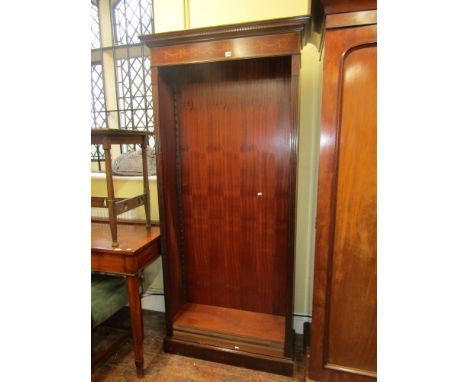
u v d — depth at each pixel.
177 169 1.77
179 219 1.82
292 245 1.39
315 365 1.29
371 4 1.00
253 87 1.60
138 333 1.46
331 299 1.22
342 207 1.14
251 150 1.66
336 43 1.04
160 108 1.50
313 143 1.63
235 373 1.51
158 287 2.09
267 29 1.22
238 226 1.77
